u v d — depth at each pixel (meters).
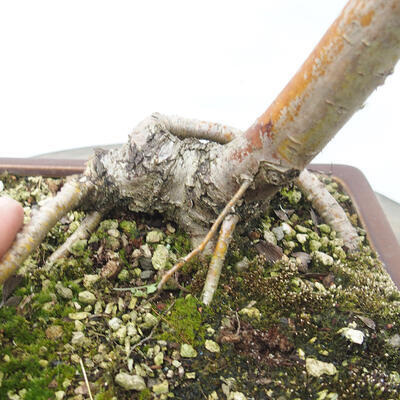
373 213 0.24
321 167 0.27
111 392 0.17
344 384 0.18
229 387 0.17
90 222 0.21
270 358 0.18
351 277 0.21
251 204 0.20
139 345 0.18
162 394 0.17
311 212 0.24
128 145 0.21
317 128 0.16
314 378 0.18
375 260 0.22
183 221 0.22
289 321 0.19
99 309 0.19
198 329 0.19
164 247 0.21
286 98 0.16
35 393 0.17
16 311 0.19
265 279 0.20
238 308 0.19
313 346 0.19
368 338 0.19
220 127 0.23
